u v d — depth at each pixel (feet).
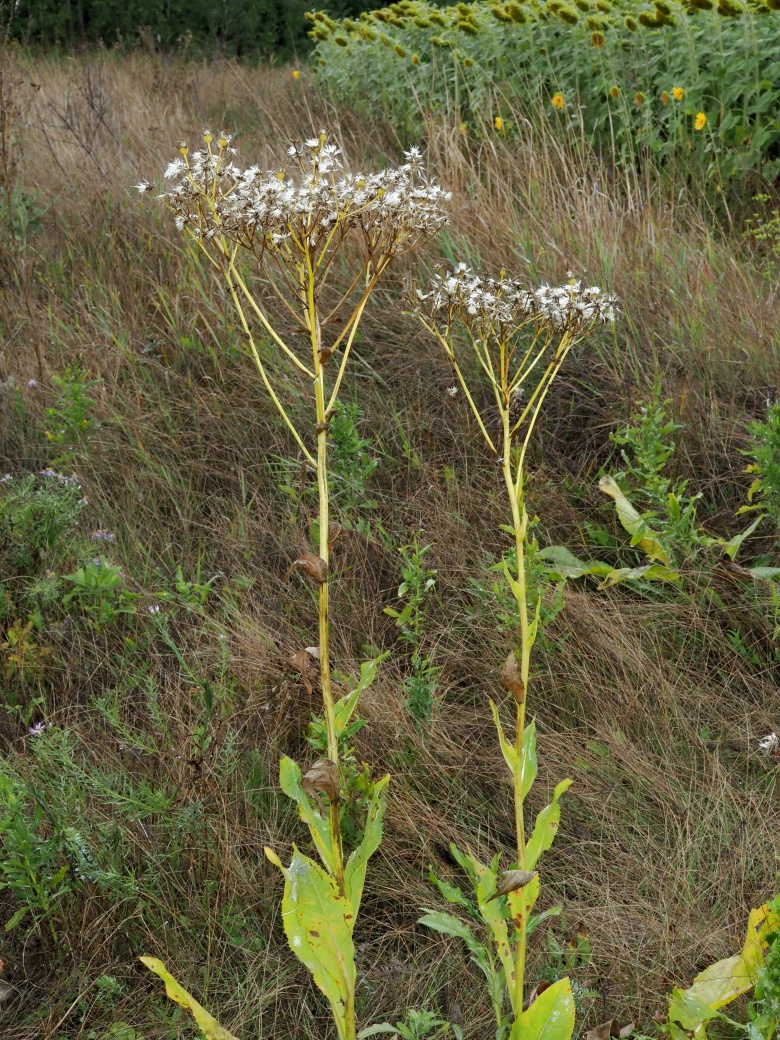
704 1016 5.75
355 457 11.40
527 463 11.75
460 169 18.04
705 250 15.10
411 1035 5.83
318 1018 6.63
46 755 8.05
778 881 6.98
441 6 36.76
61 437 12.18
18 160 19.90
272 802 8.09
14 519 10.75
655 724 8.52
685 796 7.86
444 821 7.75
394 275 14.60
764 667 9.13
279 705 8.68
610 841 7.65
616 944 6.74
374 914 7.32
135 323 14.70
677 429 11.47
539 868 7.49
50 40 44.68
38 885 6.87
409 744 8.33
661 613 9.62
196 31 47.75
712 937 6.62
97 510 11.65
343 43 30.19
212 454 12.48
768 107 18.70
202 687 8.38
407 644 9.72
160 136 23.03
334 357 13.62
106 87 27.66
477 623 9.71
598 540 10.68
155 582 10.68
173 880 7.30
